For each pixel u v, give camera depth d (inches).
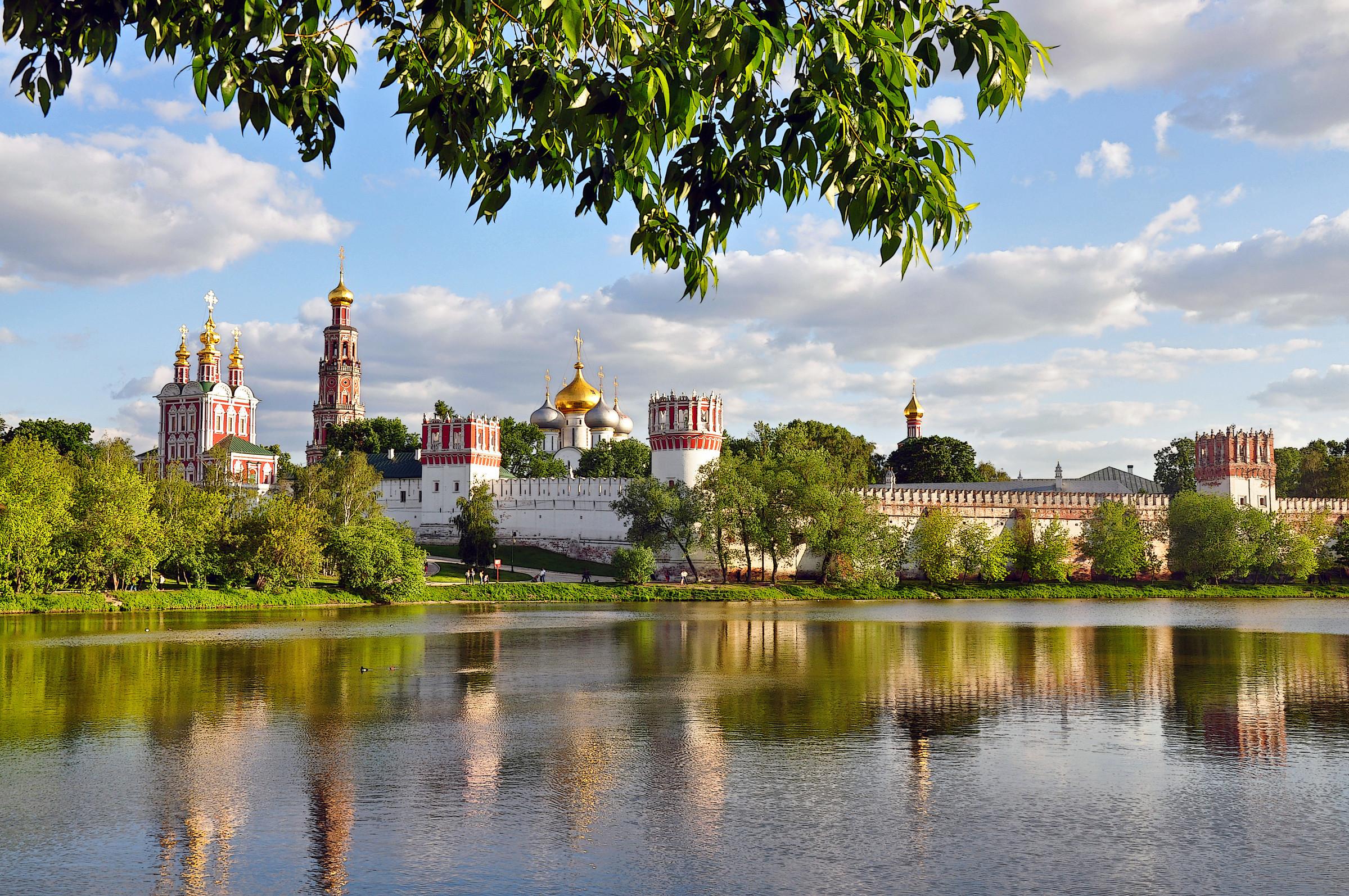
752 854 829.8
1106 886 762.8
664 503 4945.9
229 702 1577.3
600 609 3946.9
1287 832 892.6
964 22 423.8
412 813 944.3
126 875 777.6
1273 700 1612.9
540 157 493.0
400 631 2844.5
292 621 3191.4
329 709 1513.3
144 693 1658.5
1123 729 1360.7
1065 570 5418.3
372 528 4303.6
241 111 453.4
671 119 425.1
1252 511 5575.8
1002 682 1815.9
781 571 5310.0
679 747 1234.0
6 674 1883.6
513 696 1643.7
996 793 1019.3
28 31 416.8
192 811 951.6
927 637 2753.4
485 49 468.1
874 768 1126.4
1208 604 4665.4
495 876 778.2
